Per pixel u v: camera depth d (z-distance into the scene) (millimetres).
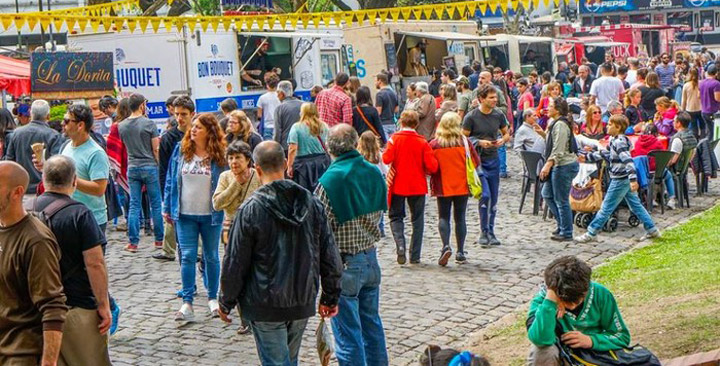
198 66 25297
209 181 11984
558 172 16781
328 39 30047
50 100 21219
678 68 36031
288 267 8180
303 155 15664
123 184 16859
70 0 47406
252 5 27547
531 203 20703
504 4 20281
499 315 12594
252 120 26750
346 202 9266
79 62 19984
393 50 34500
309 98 29078
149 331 12008
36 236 7359
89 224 8203
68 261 8156
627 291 12758
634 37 63812
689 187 22422
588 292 7613
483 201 16406
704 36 78500
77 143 11305
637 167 18844
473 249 16406
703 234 16688
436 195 15047
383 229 17359
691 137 19797
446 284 14109
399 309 12828
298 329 8516
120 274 14938
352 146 9445
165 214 12281
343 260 9320
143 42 25188
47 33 44750
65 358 8203
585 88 33625
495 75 29906
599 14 79688
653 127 19672
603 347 7582
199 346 11422
